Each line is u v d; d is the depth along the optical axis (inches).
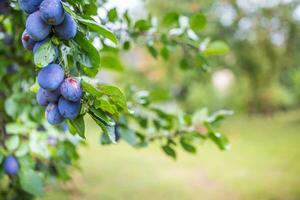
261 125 491.8
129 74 314.0
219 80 481.7
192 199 186.7
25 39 37.3
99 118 36.2
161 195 190.9
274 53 494.9
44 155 70.9
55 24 33.2
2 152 65.0
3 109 75.9
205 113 71.7
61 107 34.5
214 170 243.4
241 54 475.8
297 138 379.9
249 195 192.1
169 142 73.2
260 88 526.3
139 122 75.1
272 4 460.8
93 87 33.5
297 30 475.8
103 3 64.3
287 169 245.0
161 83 371.9
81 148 306.3
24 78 76.4
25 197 82.7
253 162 267.6
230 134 412.8
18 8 51.8
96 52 35.9
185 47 77.7
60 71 34.2
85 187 192.2
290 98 604.1
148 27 72.6
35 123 70.3
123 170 238.7
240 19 448.8
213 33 399.2
